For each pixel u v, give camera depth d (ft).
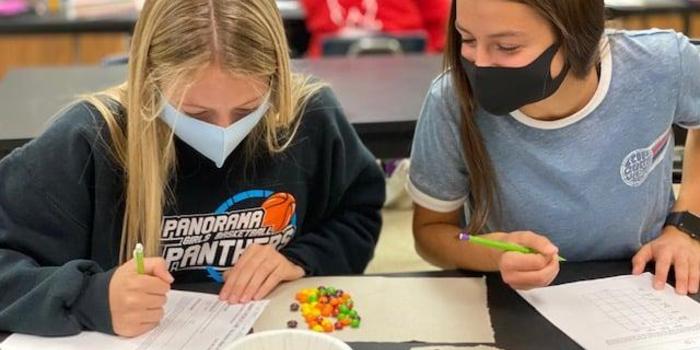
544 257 3.95
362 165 5.03
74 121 4.26
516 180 4.48
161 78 3.91
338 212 5.02
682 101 4.50
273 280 4.12
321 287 4.12
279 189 4.67
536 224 4.54
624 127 4.39
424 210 4.83
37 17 12.71
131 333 3.67
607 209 4.48
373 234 5.04
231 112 4.01
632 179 4.46
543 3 3.69
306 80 4.91
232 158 4.53
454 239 4.65
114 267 4.20
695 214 4.68
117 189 4.33
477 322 3.76
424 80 7.48
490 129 4.44
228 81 3.84
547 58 3.84
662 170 4.62
